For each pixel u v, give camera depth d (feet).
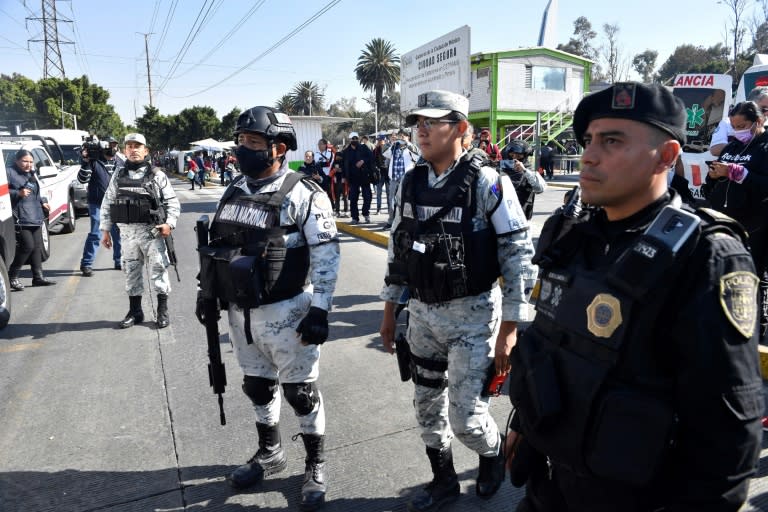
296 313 8.30
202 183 90.63
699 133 27.89
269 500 8.86
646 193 4.09
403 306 8.55
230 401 12.33
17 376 14.01
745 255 3.69
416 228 7.50
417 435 10.68
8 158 29.53
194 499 8.94
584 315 4.10
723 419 3.53
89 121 162.71
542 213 37.37
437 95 7.27
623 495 4.09
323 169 41.73
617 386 3.90
